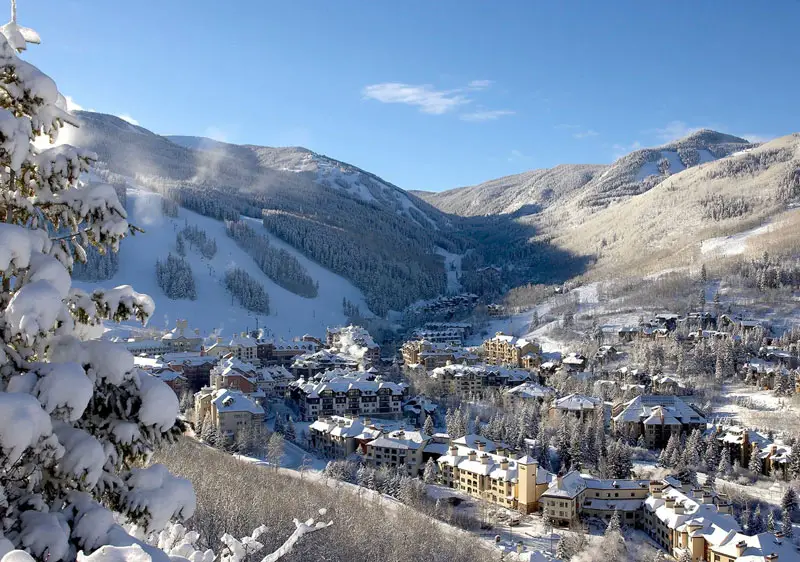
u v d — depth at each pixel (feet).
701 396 558.15
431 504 352.69
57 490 47.39
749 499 370.32
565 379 620.90
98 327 53.98
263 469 335.26
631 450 440.04
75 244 52.70
